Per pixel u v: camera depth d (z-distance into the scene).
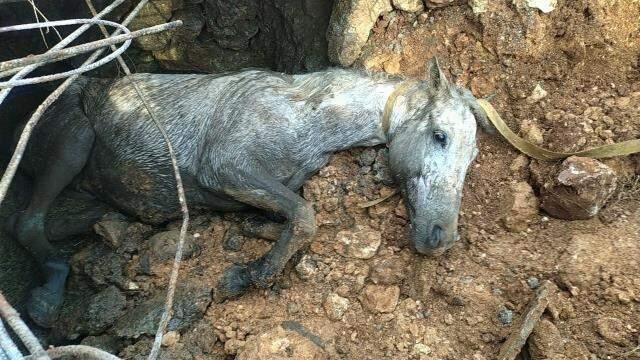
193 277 1.89
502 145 2.02
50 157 2.05
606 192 1.80
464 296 1.75
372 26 2.06
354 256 1.86
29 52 2.32
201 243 1.99
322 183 1.99
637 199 1.88
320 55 2.22
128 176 2.03
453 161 1.79
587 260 1.74
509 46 2.07
